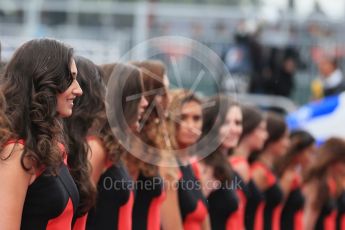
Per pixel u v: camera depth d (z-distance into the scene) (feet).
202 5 157.58
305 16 158.92
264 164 101.60
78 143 61.87
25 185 52.01
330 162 114.52
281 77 154.20
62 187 54.60
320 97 151.64
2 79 53.78
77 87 55.16
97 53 124.98
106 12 149.28
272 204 102.53
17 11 148.15
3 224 50.80
